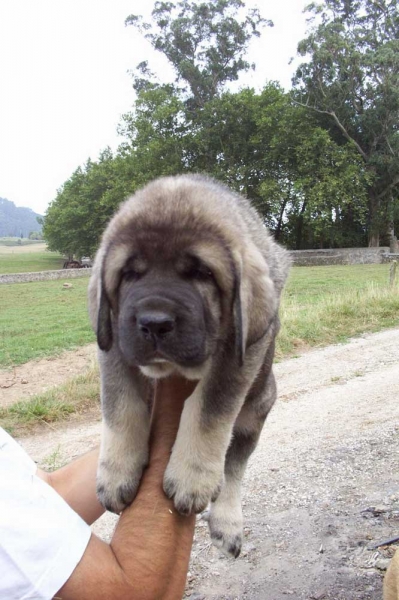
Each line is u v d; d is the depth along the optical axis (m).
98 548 0.36
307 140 6.59
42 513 0.34
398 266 5.82
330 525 0.86
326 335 2.21
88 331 2.64
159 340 0.42
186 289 0.43
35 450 1.28
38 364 2.03
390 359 1.84
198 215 0.45
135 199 0.49
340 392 1.55
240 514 0.61
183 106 7.06
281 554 0.80
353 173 6.55
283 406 1.48
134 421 0.46
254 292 0.46
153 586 0.36
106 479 0.45
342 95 6.68
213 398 0.45
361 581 0.72
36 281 6.48
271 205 6.92
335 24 6.52
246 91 6.86
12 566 0.31
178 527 0.40
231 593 0.73
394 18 7.02
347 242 7.89
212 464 0.43
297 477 1.03
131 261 0.45
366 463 1.05
